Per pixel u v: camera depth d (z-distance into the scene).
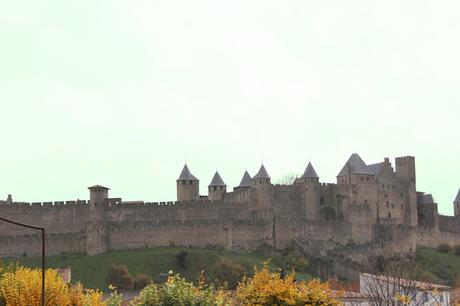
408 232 191.50
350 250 177.62
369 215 192.75
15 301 47.09
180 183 193.00
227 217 181.88
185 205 180.50
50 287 48.19
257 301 56.78
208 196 192.62
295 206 192.62
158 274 155.00
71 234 173.62
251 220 177.62
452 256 193.50
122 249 173.12
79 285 52.31
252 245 176.12
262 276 59.28
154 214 178.62
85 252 171.62
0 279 49.00
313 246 179.62
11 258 168.00
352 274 166.75
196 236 175.38
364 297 78.12
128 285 145.88
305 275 163.25
